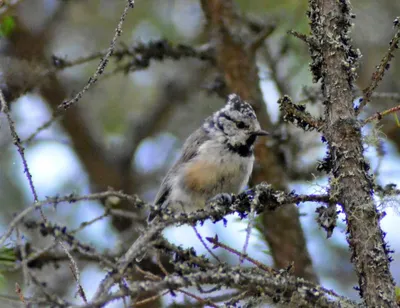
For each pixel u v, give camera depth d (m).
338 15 6.45
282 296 5.57
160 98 15.14
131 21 14.19
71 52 14.45
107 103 15.03
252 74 11.79
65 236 5.11
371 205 5.94
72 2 14.38
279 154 11.71
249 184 11.76
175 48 11.25
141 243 5.38
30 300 4.98
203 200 10.58
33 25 14.05
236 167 10.48
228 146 10.49
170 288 5.17
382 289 5.68
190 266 5.83
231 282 5.36
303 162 12.06
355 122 6.20
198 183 10.47
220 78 12.06
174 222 5.65
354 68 6.40
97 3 14.34
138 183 14.70
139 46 10.98
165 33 14.34
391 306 5.62
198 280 5.26
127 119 15.19
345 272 12.45
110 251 11.02
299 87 13.05
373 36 13.34
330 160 6.53
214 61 11.82
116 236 12.52
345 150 6.14
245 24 12.03
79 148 14.26
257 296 6.07
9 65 10.45
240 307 6.21
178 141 15.33
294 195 6.31
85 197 5.33
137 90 15.20
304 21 12.24
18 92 10.16
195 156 10.59
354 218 5.93
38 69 10.30
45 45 14.11
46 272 11.71
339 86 6.34
